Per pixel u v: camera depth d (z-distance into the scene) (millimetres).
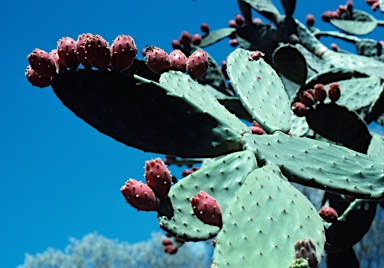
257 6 3924
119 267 9195
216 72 3586
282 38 3881
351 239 2541
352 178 1898
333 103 2625
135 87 1887
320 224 1642
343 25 4090
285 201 1668
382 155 2607
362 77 3375
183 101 1894
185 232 1730
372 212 2529
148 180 1759
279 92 2182
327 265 2703
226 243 1583
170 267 8797
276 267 1540
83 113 1908
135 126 1903
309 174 1875
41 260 9695
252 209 1644
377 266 6922
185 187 1786
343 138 2682
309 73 3709
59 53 1881
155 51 2053
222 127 1904
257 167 1847
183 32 3973
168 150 1916
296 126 3068
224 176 1826
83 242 9633
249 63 2234
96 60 1866
